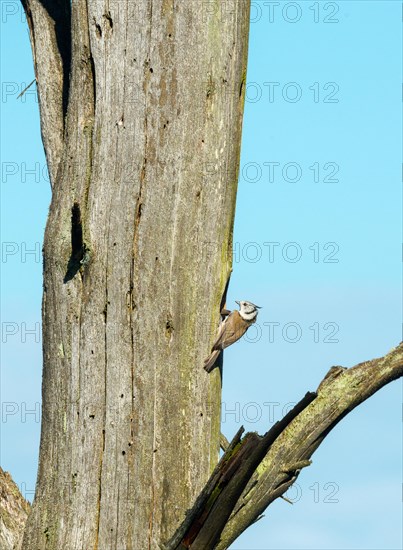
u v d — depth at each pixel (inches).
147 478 552.7
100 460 559.5
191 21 564.7
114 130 569.6
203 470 562.3
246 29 585.3
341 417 569.0
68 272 574.2
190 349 561.3
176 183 561.9
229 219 575.8
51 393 579.8
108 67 572.4
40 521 573.3
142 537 549.6
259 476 553.6
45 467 579.8
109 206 566.6
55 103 661.3
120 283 562.3
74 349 570.9
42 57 669.9
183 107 563.2
